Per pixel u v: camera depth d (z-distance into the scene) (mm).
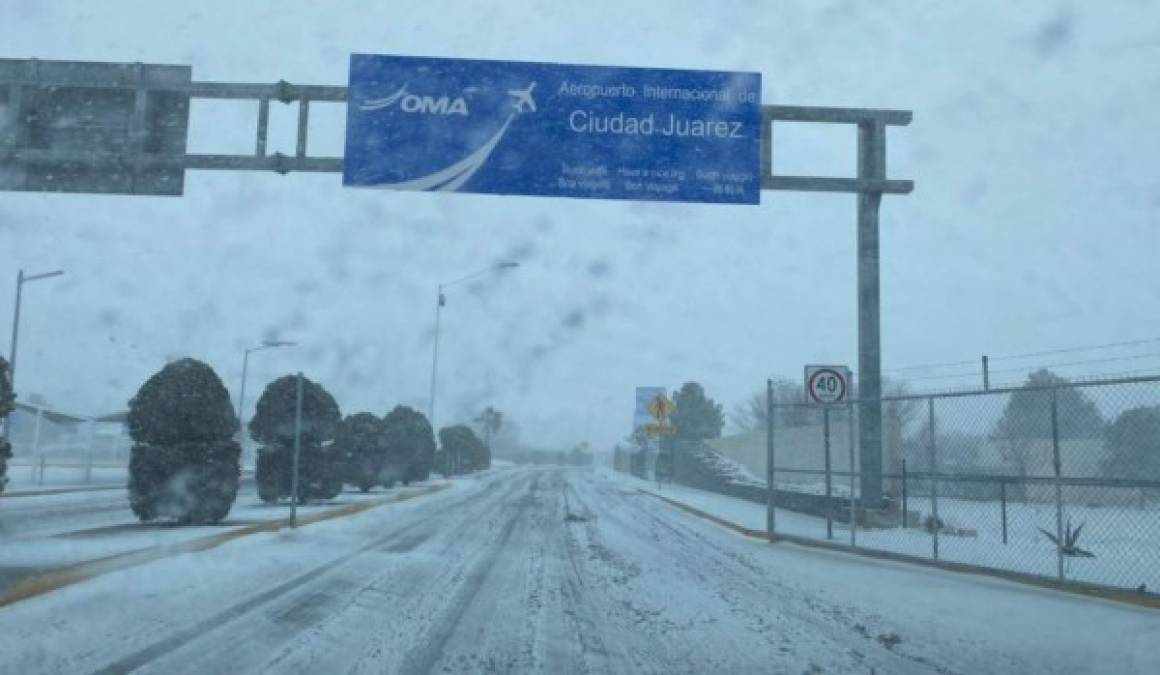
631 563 14273
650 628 9242
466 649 8188
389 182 14859
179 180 15156
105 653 7633
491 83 15023
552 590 11508
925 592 11523
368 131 14945
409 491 34812
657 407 41594
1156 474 18234
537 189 14875
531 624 9344
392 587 11398
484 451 71500
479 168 14914
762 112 15977
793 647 8453
